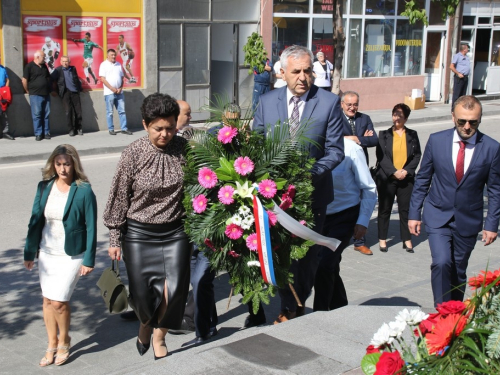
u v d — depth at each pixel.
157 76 16.50
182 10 16.69
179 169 4.53
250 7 17.86
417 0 21.62
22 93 14.51
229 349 4.12
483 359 2.52
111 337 5.71
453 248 5.30
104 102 15.72
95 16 15.17
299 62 4.64
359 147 5.75
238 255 4.41
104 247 8.14
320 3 19.30
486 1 23.81
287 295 5.13
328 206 5.70
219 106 4.58
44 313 5.18
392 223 9.80
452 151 5.15
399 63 21.86
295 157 4.41
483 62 24.77
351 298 6.72
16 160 12.84
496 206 5.18
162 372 3.84
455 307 2.80
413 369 2.69
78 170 5.13
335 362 3.91
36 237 5.18
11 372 5.05
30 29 14.36
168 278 4.57
